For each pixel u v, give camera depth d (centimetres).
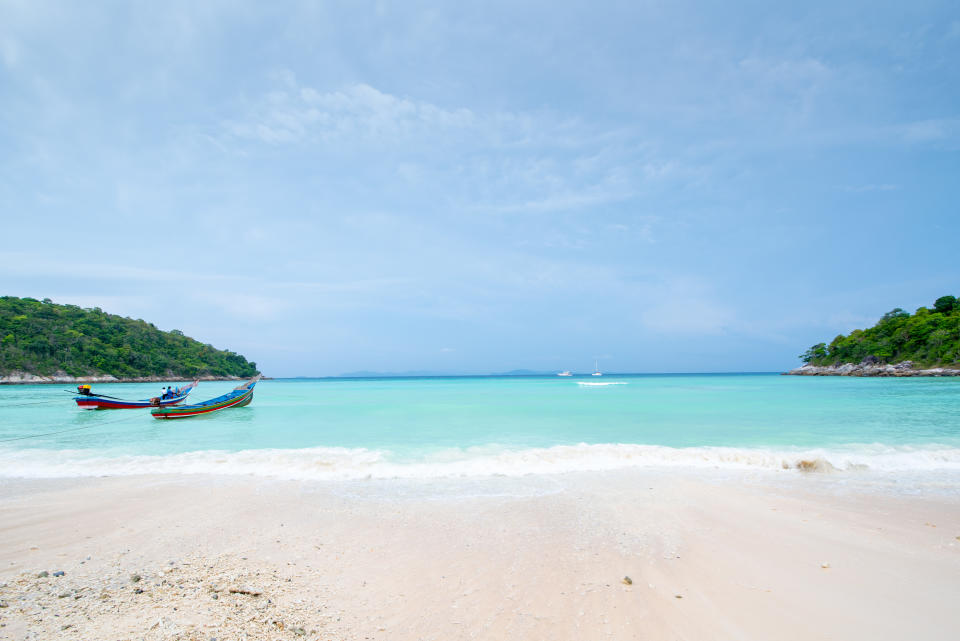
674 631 496
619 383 8725
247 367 18825
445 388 6938
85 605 526
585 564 687
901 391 4859
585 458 1493
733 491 1122
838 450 1631
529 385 8094
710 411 2920
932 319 10300
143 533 835
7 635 448
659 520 902
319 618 515
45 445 1905
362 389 6850
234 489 1162
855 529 843
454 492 1134
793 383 7469
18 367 11194
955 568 669
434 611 539
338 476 1306
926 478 1262
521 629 499
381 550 749
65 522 900
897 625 510
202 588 586
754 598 576
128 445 1889
